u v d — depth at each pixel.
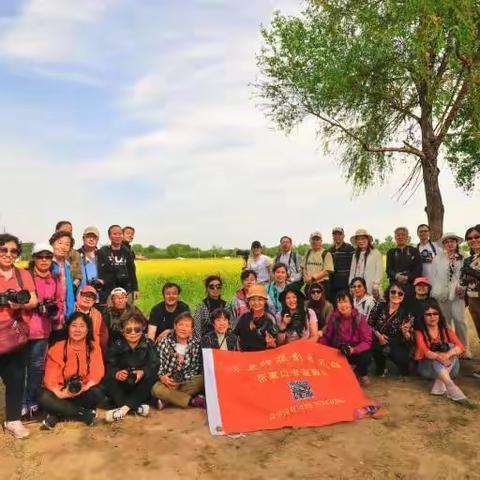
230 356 7.01
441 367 7.21
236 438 5.91
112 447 5.65
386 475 5.00
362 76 12.95
